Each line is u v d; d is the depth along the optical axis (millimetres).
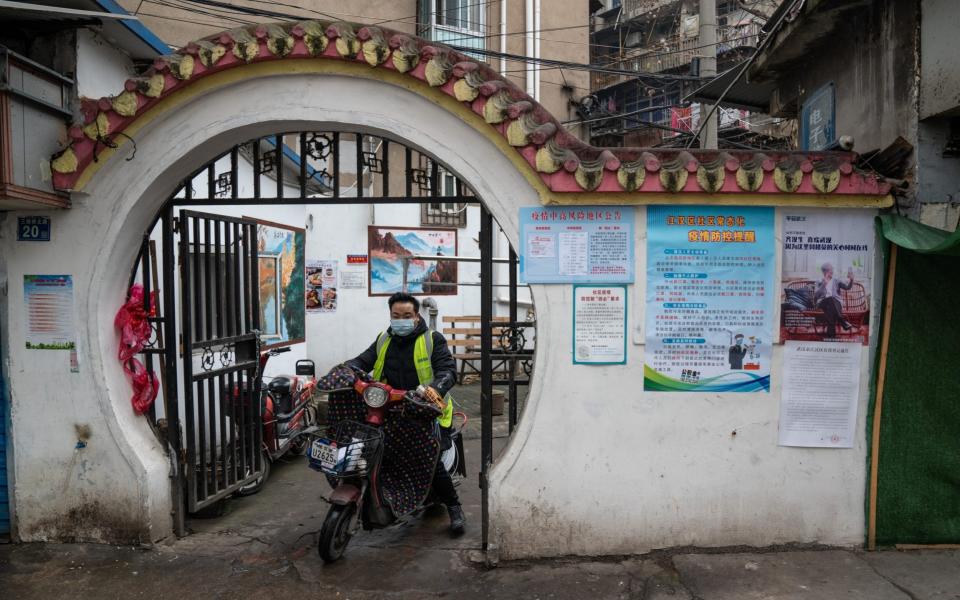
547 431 3852
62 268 4047
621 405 3852
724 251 3814
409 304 4281
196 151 3912
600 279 3801
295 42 3621
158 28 10305
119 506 4125
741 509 3902
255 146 4156
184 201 4199
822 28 4863
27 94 3646
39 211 4047
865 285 3848
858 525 3920
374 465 3914
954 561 3758
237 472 4973
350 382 3957
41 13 3891
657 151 3869
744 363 3848
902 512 3885
